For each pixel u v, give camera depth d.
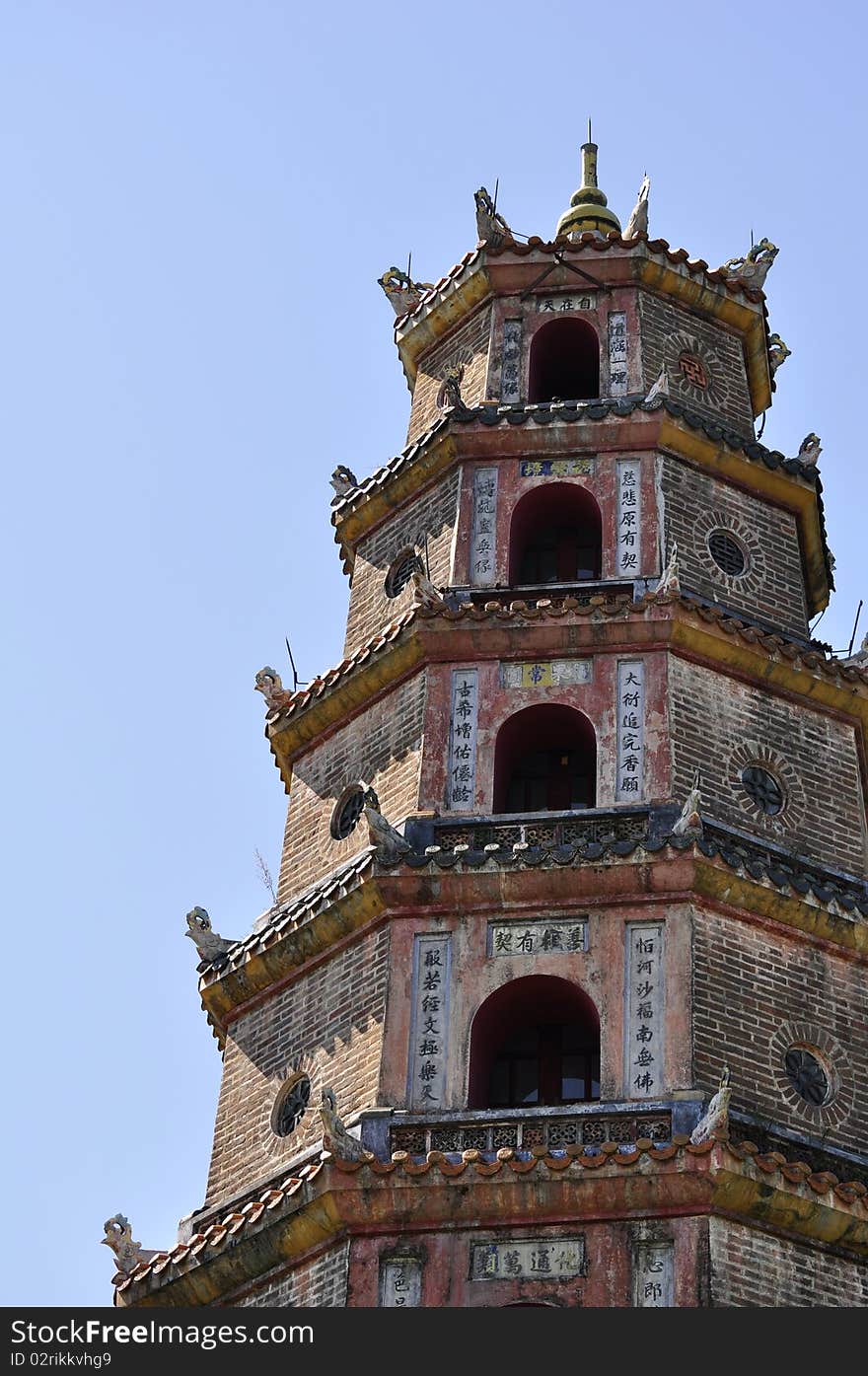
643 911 35.94
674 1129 33.34
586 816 37.50
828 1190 32.88
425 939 36.41
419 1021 35.50
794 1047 35.75
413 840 37.66
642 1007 35.00
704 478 43.50
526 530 43.59
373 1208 32.94
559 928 36.00
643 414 43.19
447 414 43.84
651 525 42.12
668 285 46.97
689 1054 34.34
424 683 40.00
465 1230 32.78
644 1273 31.92
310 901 37.91
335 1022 36.81
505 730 39.19
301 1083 37.09
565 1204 32.53
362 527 45.41
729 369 46.91
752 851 38.06
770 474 43.91
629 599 39.75
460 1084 34.75
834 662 40.69
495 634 39.94
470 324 47.66
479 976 35.75
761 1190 32.44
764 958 36.25
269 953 38.47
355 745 41.00
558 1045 36.62
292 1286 33.62
